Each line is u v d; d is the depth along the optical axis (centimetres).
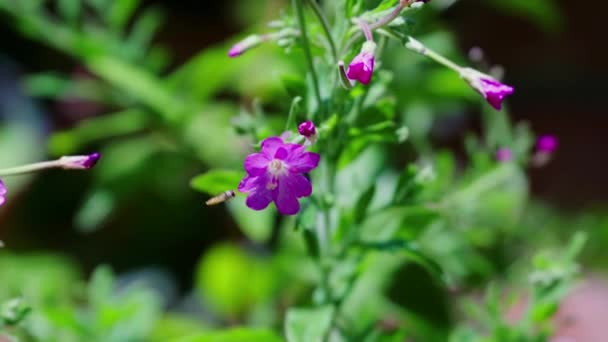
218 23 114
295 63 61
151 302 62
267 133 52
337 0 49
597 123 112
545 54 116
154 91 67
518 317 62
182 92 71
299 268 64
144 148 73
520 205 68
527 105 116
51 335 59
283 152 45
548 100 116
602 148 109
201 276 75
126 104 71
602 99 115
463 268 63
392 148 70
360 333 54
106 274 60
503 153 61
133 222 96
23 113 108
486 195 66
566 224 79
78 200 103
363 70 45
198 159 73
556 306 54
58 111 108
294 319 52
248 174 46
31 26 66
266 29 65
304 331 51
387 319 66
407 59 66
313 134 46
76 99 107
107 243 97
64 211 102
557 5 115
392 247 52
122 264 94
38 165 46
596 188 104
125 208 95
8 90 110
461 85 66
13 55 113
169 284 92
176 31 113
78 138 77
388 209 52
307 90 50
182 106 68
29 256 91
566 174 107
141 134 87
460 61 67
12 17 71
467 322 65
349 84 45
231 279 73
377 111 50
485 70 57
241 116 53
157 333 70
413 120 68
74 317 58
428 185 56
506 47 115
